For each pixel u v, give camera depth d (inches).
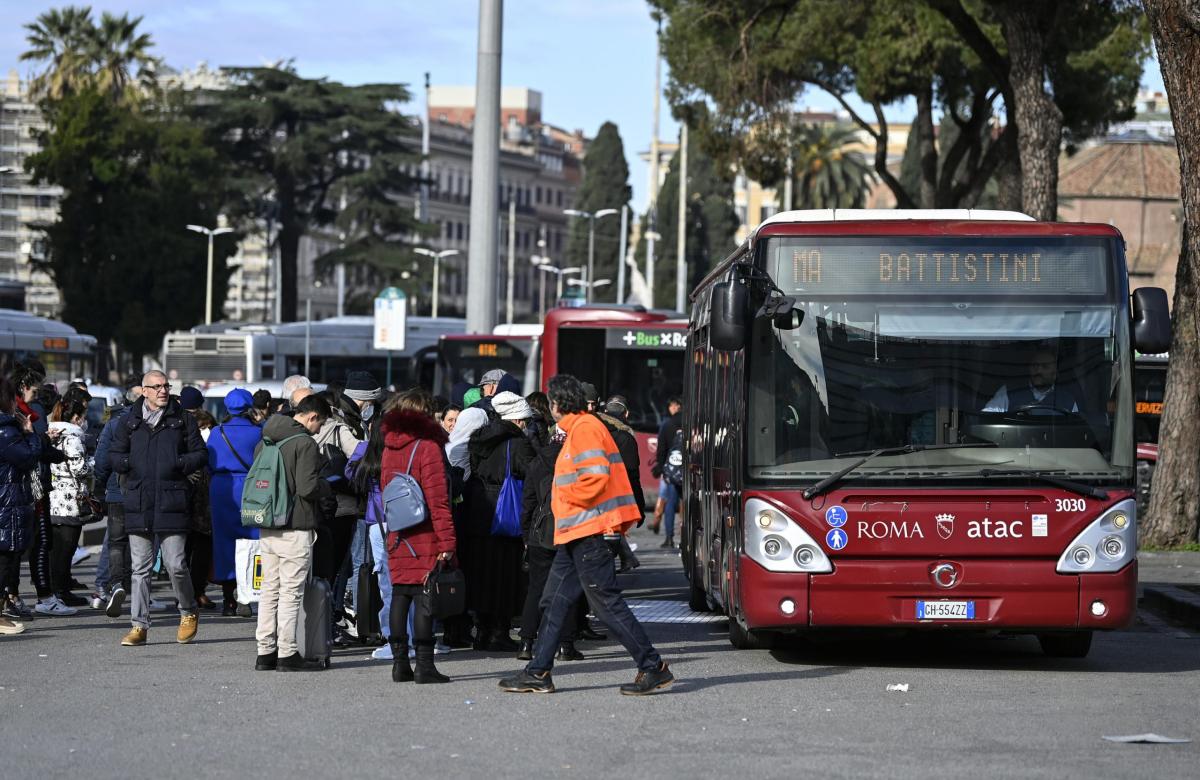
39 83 3727.9
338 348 2167.8
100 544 1028.5
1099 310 496.1
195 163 3189.0
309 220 3275.1
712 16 1476.4
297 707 422.9
